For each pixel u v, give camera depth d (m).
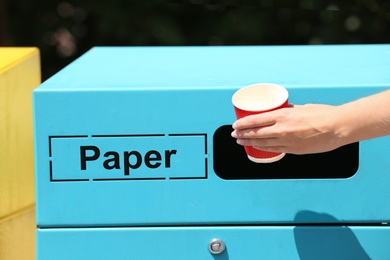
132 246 2.84
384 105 2.36
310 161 3.20
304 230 2.79
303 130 2.39
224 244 2.82
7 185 3.29
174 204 2.81
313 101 2.73
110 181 2.81
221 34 7.51
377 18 7.37
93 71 3.19
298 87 2.72
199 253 2.84
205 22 7.54
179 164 2.79
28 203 3.52
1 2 7.25
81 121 2.78
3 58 3.44
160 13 7.42
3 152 3.25
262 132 2.42
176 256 2.84
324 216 2.79
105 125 2.78
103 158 2.79
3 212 3.28
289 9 7.44
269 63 3.35
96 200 2.82
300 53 3.68
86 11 7.56
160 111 2.76
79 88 2.77
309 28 7.52
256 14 7.49
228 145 3.23
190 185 2.80
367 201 2.77
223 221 2.82
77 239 2.84
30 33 7.64
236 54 3.72
